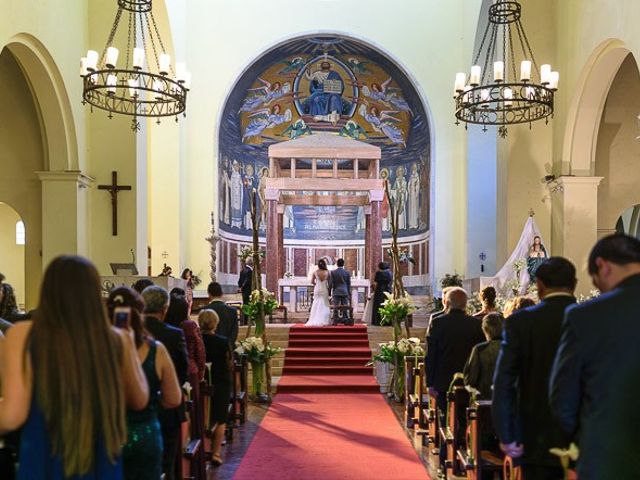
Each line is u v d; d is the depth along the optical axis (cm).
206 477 714
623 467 299
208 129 2330
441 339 718
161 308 521
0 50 1121
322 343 1603
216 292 968
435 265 2327
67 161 1466
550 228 1431
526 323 401
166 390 391
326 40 2420
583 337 313
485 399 602
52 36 1345
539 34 1453
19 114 1543
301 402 1206
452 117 2355
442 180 2344
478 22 1994
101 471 287
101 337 288
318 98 2538
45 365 280
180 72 1212
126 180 1543
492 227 2231
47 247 1457
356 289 2314
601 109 1353
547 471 396
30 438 284
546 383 395
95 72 1117
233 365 938
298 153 2023
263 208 2434
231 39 2358
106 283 1402
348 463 779
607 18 1198
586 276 1366
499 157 1520
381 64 2475
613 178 1528
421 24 2383
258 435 931
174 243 2180
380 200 2047
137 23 1569
